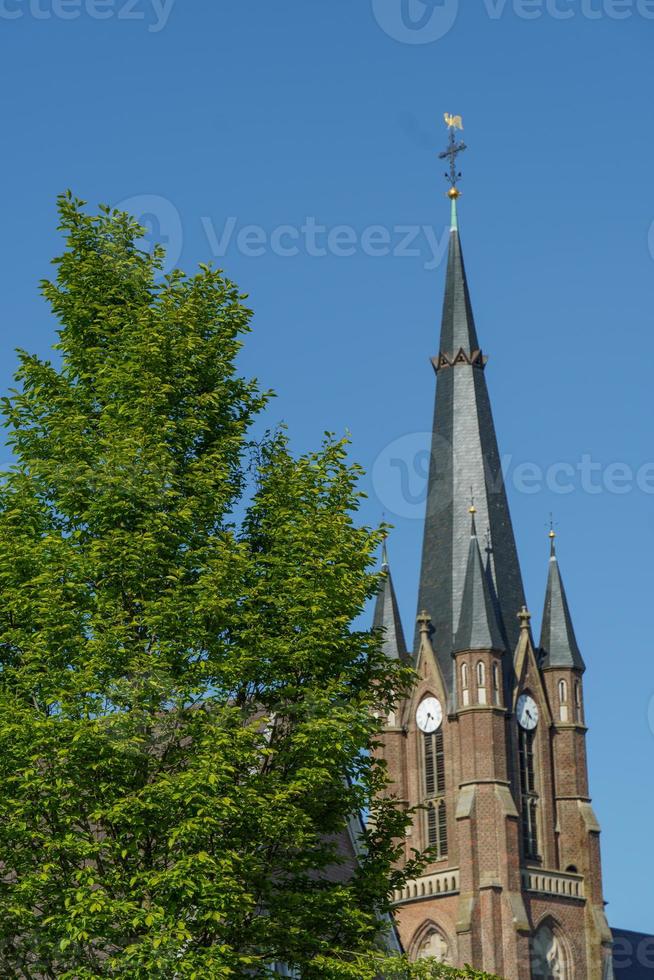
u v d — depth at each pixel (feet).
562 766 510.99
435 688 504.02
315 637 143.13
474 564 507.71
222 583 140.36
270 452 154.71
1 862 139.54
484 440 527.81
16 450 147.23
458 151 552.00
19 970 138.10
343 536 149.07
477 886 480.64
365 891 145.79
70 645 136.15
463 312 538.88
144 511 142.51
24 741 131.64
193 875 127.75
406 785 500.74
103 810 130.31
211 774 129.90
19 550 139.64
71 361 150.82
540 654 520.42
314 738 138.72
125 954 125.70
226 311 155.74
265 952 137.90
